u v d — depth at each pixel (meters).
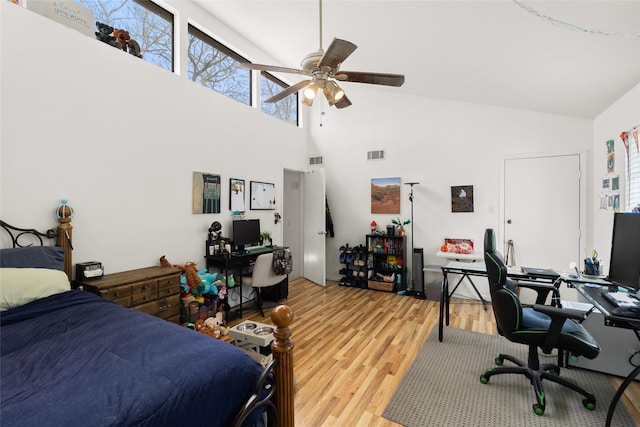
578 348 1.84
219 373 1.07
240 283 3.73
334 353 2.70
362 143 5.29
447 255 4.26
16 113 2.16
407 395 2.07
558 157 3.90
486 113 4.35
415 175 4.86
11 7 2.13
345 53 1.92
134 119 2.92
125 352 1.20
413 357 2.61
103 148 2.67
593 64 2.48
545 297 2.50
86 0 2.85
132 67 2.90
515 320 1.99
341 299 4.37
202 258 3.64
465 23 2.49
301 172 5.63
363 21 2.91
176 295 2.86
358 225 5.34
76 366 1.10
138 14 3.21
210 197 3.72
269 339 2.23
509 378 2.27
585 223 3.74
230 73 4.27
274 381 1.24
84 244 2.54
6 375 1.06
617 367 2.28
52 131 2.34
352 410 1.93
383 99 5.10
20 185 2.18
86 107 2.55
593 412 1.89
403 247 4.77
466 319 3.55
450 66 3.38
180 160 3.37
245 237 4.05
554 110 3.78
